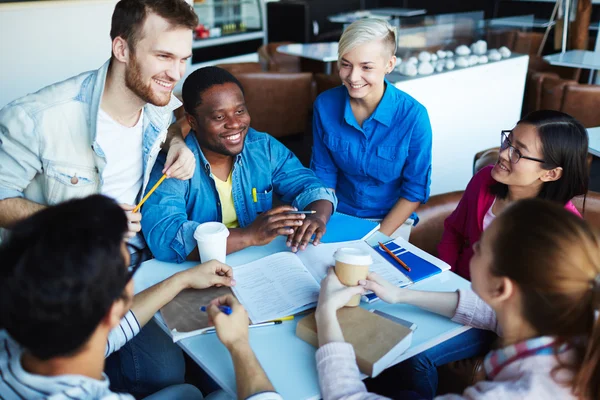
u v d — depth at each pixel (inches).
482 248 37.0
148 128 62.7
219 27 251.0
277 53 209.2
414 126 78.0
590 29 248.2
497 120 139.8
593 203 70.2
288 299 49.6
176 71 55.1
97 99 56.4
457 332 46.7
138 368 61.2
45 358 28.8
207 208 67.3
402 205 81.9
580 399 32.3
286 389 39.8
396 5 353.7
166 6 51.8
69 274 26.8
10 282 26.7
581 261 32.5
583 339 33.6
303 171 73.5
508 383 33.5
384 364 41.3
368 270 50.0
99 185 60.1
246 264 56.1
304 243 59.5
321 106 84.1
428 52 131.1
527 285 33.6
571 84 150.7
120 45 53.9
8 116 54.6
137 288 54.4
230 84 62.1
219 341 45.4
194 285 51.3
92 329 28.8
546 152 58.9
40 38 113.9
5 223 55.9
